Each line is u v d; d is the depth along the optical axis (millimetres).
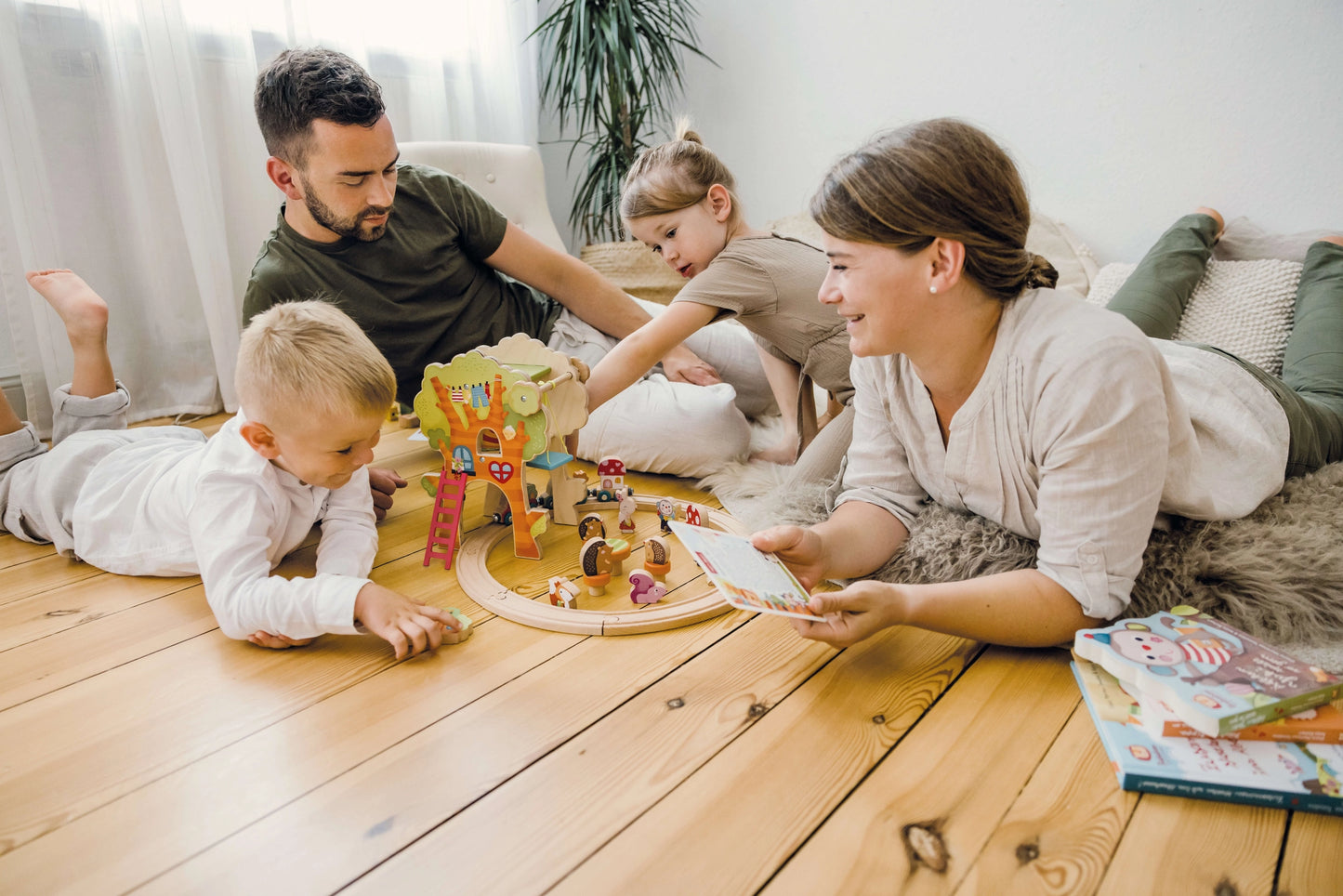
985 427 932
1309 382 1407
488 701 865
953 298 850
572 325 1817
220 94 2047
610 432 1573
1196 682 752
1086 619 872
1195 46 1979
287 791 732
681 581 1143
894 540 1092
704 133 2846
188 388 2092
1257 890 612
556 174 3150
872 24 2412
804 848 659
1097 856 646
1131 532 839
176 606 1102
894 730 807
